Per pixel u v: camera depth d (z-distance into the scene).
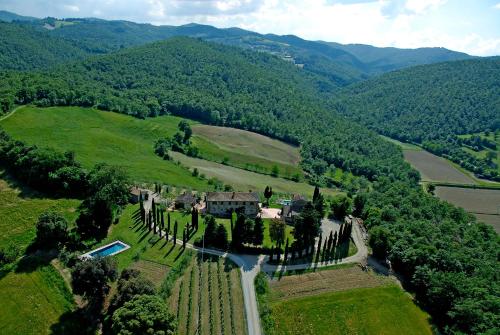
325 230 160.25
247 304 109.81
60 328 96.81
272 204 182.25
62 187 152.12
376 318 110.94
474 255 144.62
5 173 157.75
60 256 118.62
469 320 104.38
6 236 126.81
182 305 105.75
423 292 121.75
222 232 133.38
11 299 103.44
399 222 163.38
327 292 118.75
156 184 178.25
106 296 105.50
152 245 131.25
